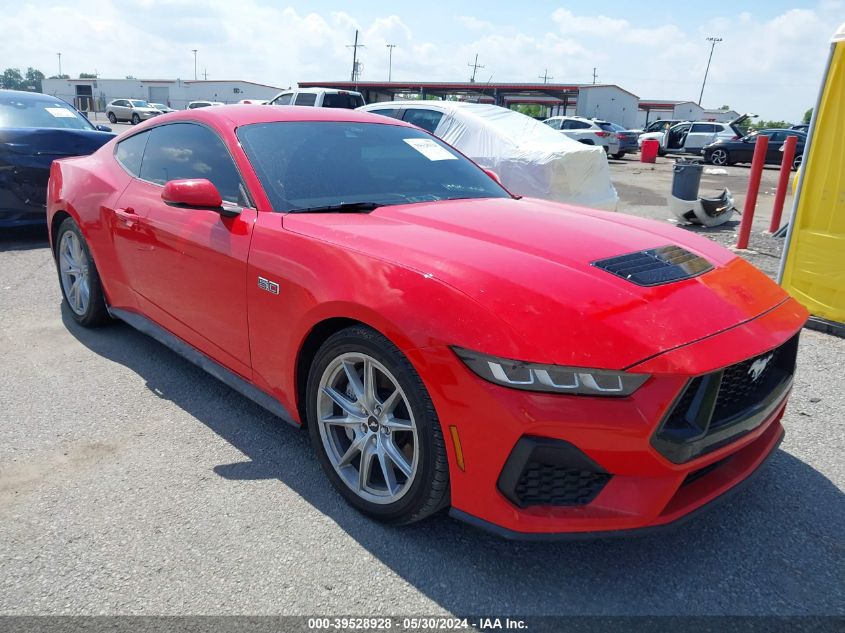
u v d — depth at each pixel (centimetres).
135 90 6825
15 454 278
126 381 353
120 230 357
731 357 196
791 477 272
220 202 278
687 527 238
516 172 668
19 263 599
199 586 203
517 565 216
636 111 4922
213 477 263
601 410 183
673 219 985
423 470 209
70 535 226
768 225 934
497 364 188
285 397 264
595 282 210
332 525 234
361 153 324
